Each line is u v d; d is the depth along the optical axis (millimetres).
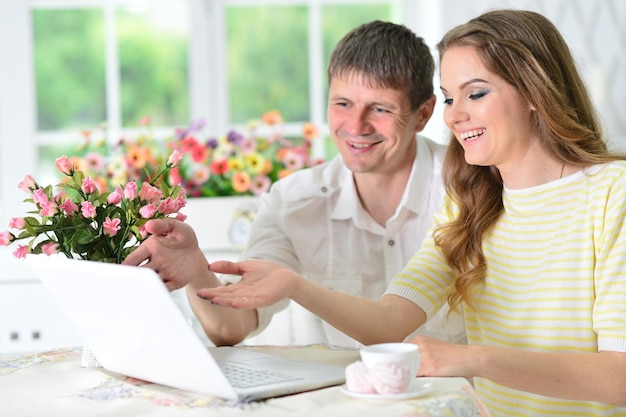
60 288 1661
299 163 3553
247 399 1467
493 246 2109
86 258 1769
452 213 2244
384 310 2035
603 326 1829
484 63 1958
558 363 1722
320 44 4312
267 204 2574
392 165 2441
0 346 3395
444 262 2186
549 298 1962
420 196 2502
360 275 2535
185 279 1877
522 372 1692
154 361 1559
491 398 2100
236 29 4301
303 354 1882
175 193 1856
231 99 4320
